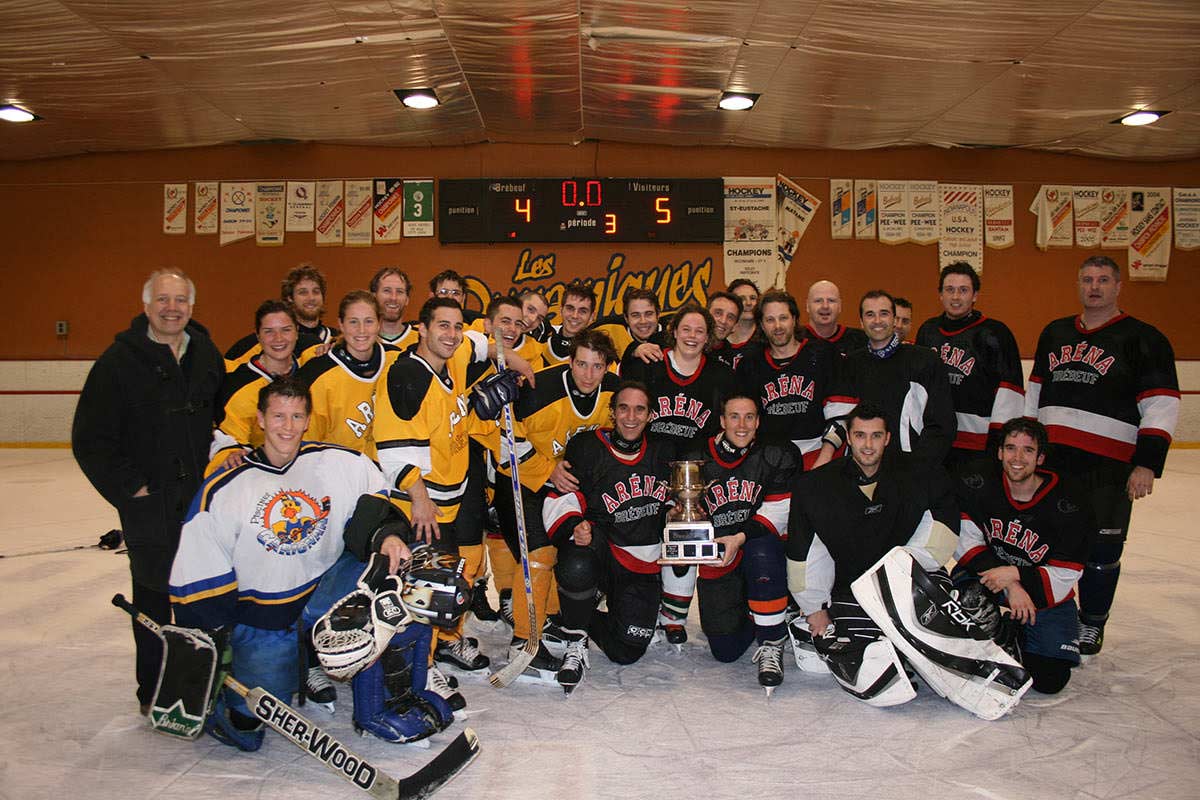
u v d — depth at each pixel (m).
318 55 8.52
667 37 8.08
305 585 3.24
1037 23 7.61
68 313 12.41
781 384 4.52
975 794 2.76
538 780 2.86
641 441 4.04
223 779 2.90
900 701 3.41
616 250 12.02
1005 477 3.85
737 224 12.05
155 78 9.18
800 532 3.72
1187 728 3.26
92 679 3.79
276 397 3.07
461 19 7.69
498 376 3.76
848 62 8.66
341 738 3.25
